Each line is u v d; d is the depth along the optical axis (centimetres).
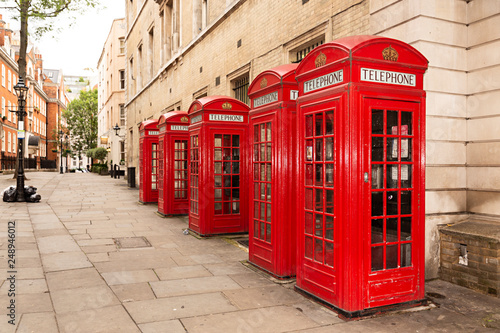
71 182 2400
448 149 526
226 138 772
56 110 6838
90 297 425
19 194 1280
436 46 512
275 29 837
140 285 469
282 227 502
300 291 446
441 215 519
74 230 816
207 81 1211
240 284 479
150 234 791
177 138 1038
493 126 507
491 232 463
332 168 402
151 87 1958
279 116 505
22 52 1958
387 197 399
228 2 1056
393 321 373
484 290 458
